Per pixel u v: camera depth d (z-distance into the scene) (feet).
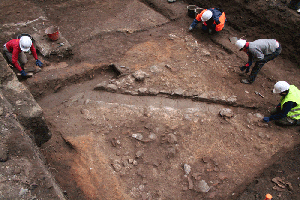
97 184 11.27
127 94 16.35
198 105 15.80
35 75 16.53
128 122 14.24
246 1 21.30
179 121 14.44
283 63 18.81
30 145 9.00
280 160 12.39
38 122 10.65
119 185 11.37
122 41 20.72
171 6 25.03
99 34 20.92
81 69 17.51
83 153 12.41
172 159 12.58
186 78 17.22
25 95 10.92
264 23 20.20
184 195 11.19
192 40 21.21
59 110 14.98
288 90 13.14
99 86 16.52
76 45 19.71
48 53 17.65
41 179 8.19
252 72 16.39
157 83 16.76
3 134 8.89
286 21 18.98
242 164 12.44
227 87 16.76
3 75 11.31
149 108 15.11
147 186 11.46
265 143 13.50
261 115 15.06
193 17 23.63
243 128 14.29
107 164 12.11
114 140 13.19
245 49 15.64
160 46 20.43
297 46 18.40
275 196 10.57
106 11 24.11
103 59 18.72
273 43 15.06
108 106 15.23
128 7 25.00
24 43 14.96
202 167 12.25
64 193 10.50
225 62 18.86
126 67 17.79
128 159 12.42
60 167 11.82
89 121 14.17
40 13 22.16
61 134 13.28
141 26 22.39
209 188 11.36
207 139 13.57
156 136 13.48
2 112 9.59
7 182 7.80
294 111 13.57
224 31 21.93
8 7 22.70
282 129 14.30
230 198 11.02
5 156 8.33
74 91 16.84
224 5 22.75
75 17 22.82
